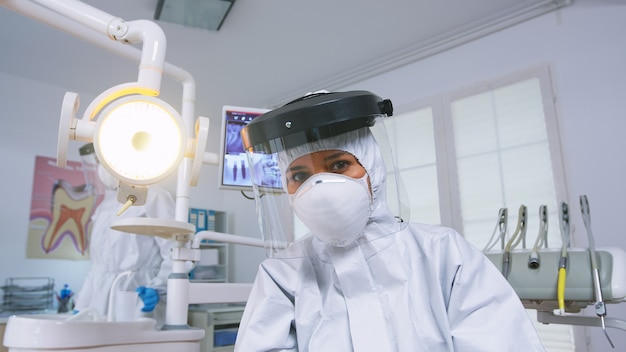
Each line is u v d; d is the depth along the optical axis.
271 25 2.57
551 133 2.35
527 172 2.41
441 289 0.82
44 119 3.14
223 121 1.27
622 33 2.24
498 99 2.57
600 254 1.13
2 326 2.21
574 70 2.34
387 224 0.90
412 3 2.43
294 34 2.68
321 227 0.82
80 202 3.14
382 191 0.90
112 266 2.13
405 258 0.87
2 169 2.91
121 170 0.64
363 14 2.51
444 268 0.85
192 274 3.06
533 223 2.35
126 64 2.93
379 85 3.13
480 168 2.58
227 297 1.32
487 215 2.51
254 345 0.83
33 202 2.97
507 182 2.47
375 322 0.80
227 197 3.98
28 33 2.58
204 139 0.78
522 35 2.54
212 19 2.45
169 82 3.14
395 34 2.72
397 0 2.40
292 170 0.86
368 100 0.81
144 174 0.65
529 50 2.50
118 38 0.78
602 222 2.15
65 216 3.07
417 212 2.79
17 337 0.88
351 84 3.29
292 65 3.05
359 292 0.84
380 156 0.90
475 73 2.69
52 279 2.95
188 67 3.02
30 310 2.81
